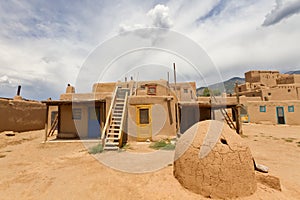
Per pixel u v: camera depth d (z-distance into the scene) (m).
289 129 16.19
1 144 10.12
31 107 17.05
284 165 5.70
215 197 3.33
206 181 3.44
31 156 7.45
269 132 14.17
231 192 3.30
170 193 3.62
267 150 7.91
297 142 9.81
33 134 14.59
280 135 12.55
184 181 3.83
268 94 26.44
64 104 12.13
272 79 37.19
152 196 3.56
